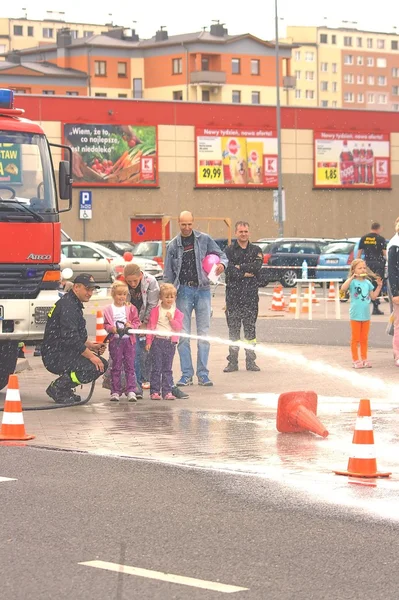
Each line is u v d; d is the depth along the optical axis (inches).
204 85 7741.1
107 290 2618.1
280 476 613.6
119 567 436.1
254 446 711.7
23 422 771.4
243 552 457.7
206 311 1024.9
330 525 502.3
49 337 904.9
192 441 730.8
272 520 511.5
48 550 461.1
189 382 1028.5
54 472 624.7
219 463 653.3
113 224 4242.1
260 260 1117.7
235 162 4443.9
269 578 422.3
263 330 1562.5
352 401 917.2
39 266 946.7
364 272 1127.6
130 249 3550.7
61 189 975.6
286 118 4530.0
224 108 4419.3
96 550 461.4
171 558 449.4
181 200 4355.3
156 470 629.9
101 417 841.5
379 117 4707.2
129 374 925.2
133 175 4264.3
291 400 762.2
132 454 684.1
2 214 931.3
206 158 4387.3
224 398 943.7
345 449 700.7
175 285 1018.1
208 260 1016.9
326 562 442.6
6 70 7618.1
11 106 971.9
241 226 1114.7
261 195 4503.0
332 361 1196.5
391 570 431.8
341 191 4645.7
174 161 4340.6
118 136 4224.9
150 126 4281.5
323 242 3102.9
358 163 4672.7
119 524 504.4
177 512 527.2
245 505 542.0
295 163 4554.6
